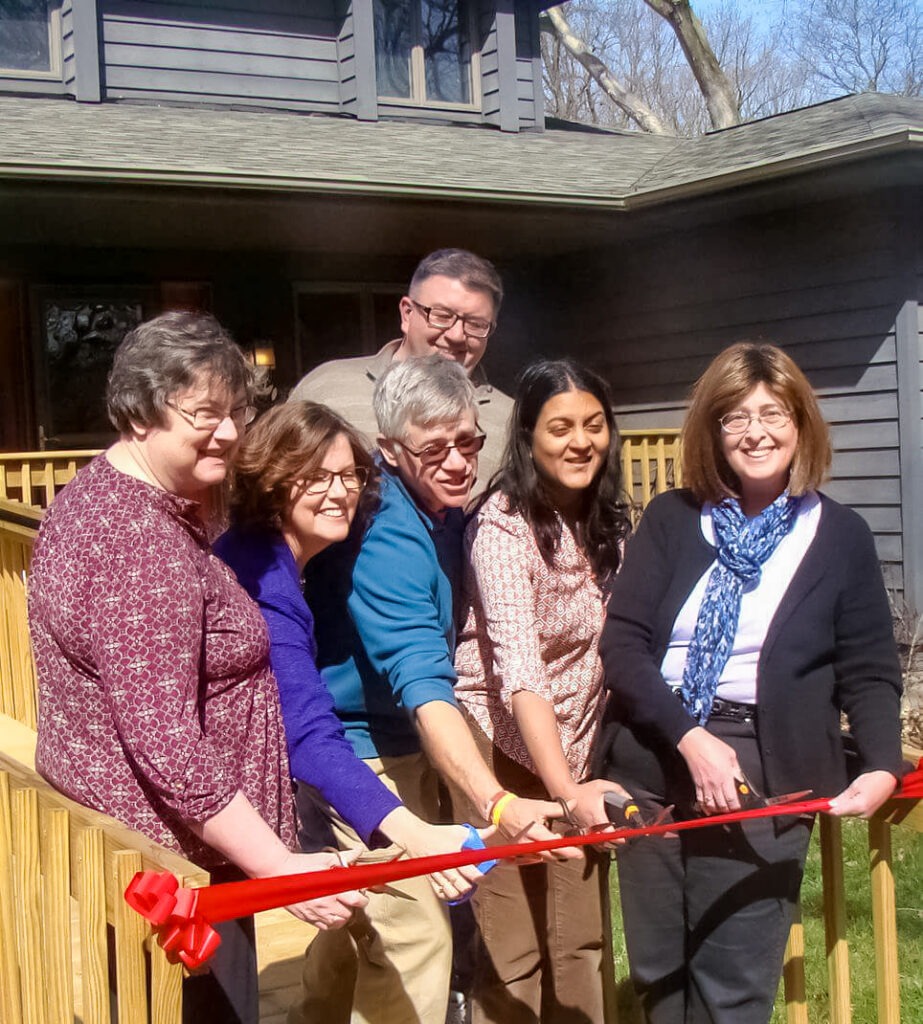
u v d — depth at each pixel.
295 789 2.59
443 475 2.58
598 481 2.73
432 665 2.48
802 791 2.43
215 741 2.13
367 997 2.60
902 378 8.84
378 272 10.62
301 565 2.51
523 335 11.34
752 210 9.55
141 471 2.12
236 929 2.18
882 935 2.53
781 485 2.53
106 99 10.30
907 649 8.52
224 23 10.77
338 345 10.50
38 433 9.36
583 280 11.18
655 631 2.58
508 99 11.77
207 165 8.01
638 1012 3.76
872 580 2.46
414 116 11.65
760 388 2.44
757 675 2.46
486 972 2.84
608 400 2.69
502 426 3.67
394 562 2.55
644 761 2.58
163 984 1.85
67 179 7.60
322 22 11.27
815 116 10.17
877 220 8.91
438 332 3.43
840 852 2.58
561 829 2.73
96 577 2.00
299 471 2.39
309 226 9.33
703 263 10.10
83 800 2.07
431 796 2.88
